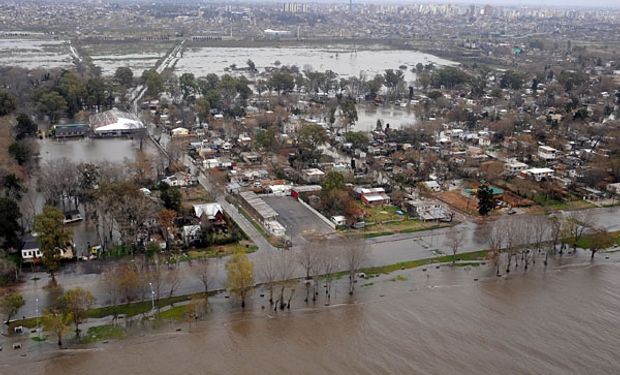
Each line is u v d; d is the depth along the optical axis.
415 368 99.94
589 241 150.25
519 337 108.94
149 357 99.94
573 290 126.19
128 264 119.50
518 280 129.75
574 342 107.88
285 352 103.06
